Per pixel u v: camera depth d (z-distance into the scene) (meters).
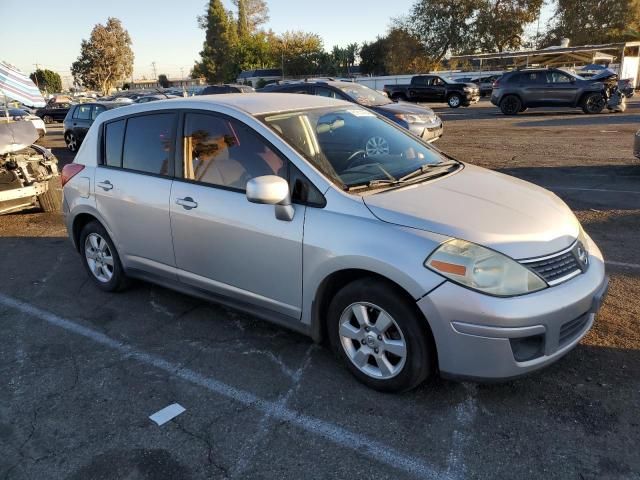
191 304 4.59
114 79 96.69
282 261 3.34
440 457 2.65
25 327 4.30
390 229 2.90
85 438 2.92
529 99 20.25
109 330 4.18
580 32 50.94
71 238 5.07
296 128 3.61
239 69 79.75
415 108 12.43
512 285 2.70
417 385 3.04
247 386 3.33
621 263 4.95
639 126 14.88
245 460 2.70
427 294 2.73
